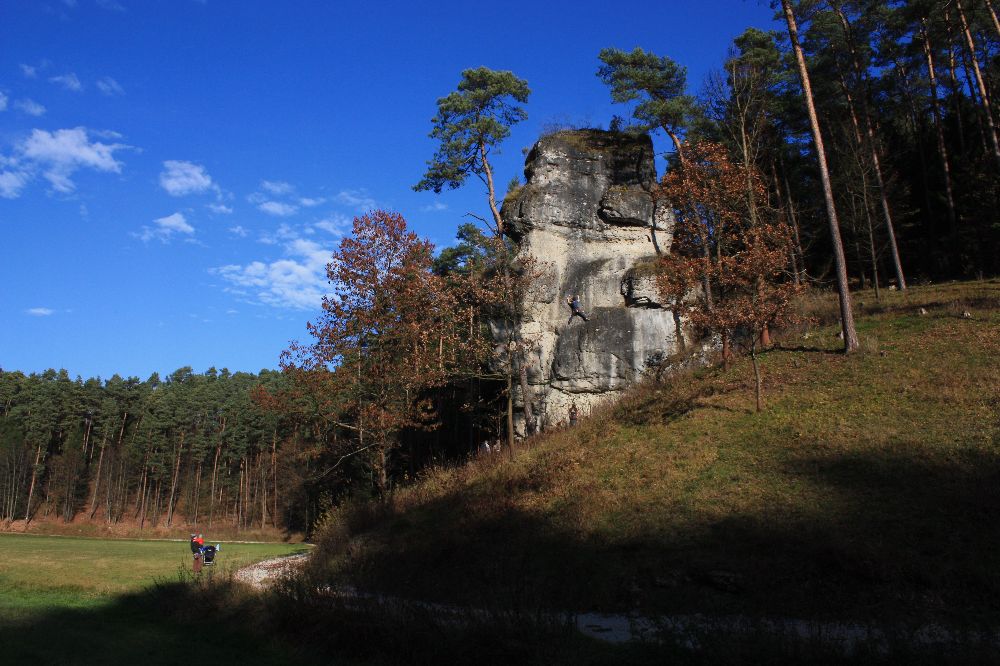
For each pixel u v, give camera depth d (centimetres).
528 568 1512
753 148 3516
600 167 3691
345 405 2822
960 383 2041
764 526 1500
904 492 1517
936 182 4459
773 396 2333
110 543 4284
